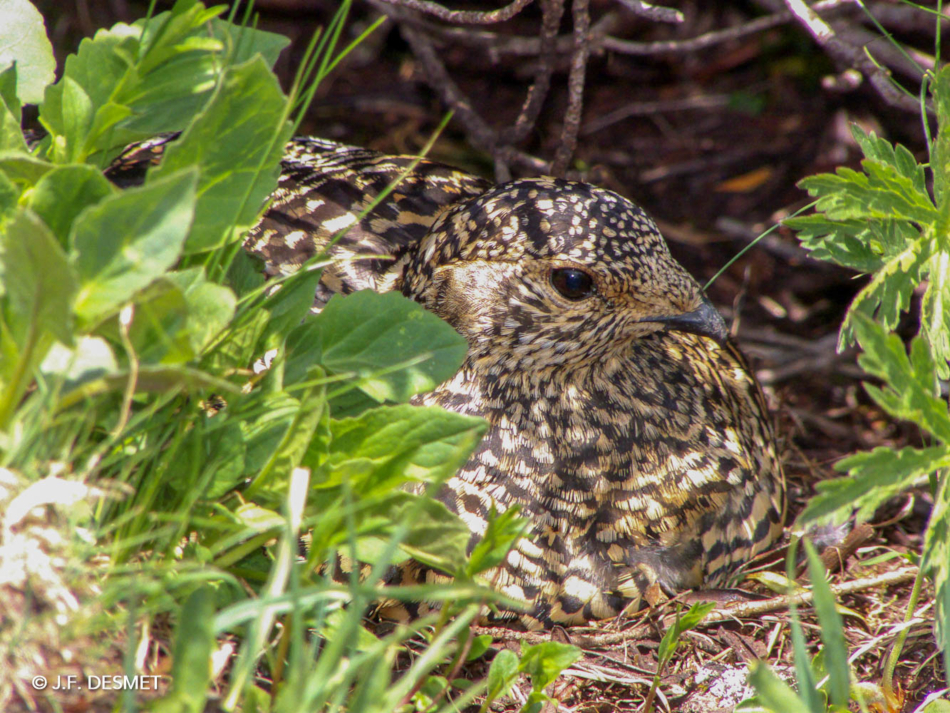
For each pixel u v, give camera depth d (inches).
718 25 467.8
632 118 457.1
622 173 430.9
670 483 237.1
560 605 224.4
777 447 294.7
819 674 200.8
